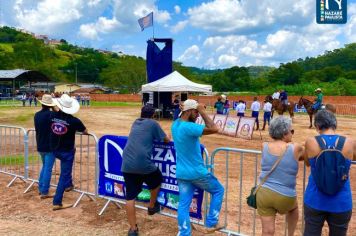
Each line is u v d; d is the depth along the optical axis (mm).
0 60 134500
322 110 4016
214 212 5332
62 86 106938
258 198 4316
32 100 53531
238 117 19406
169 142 5852
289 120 4379
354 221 6438
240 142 17391
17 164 10703
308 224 3918
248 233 5855
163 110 31094
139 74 116438
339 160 3645
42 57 149875
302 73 121062
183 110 5238
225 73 129750
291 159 4227
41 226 6152
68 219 6465
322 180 3662
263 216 4324
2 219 6473
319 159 3701
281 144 4316
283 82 121188
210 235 5660
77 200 7191
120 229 6020
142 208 6297
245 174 10086
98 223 6270
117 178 6613
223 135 19859
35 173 9555
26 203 7293
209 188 5262
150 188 5852
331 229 3863
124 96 80375
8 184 8516
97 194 7008
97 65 163875
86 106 54062
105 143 6727
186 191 5219
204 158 5789
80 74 161625
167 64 32469
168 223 6211
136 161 5488
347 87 84562
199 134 5004
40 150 7352
